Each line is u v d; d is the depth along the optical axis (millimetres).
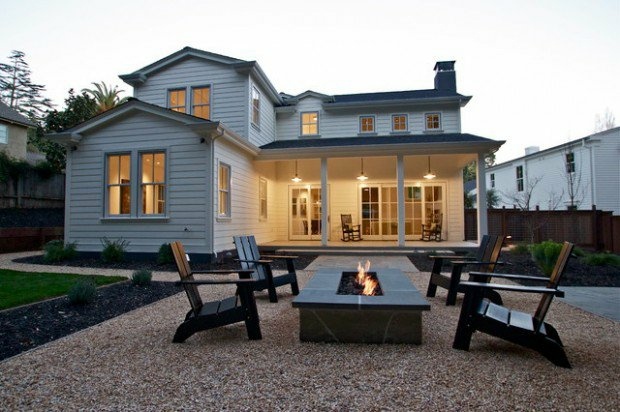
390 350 3031
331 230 14031
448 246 10711
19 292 5230
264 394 2232
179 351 3041
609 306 4730
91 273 7312
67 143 9578
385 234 13734
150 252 9039
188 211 8859
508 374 2537
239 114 11328
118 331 3627
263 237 12727
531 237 12477
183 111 11844
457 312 4371
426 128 13898
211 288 6004
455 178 13477
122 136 9320
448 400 2148
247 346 3158
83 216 9508
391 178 13820
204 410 2043
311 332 3283
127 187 9477
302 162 14305
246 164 11070
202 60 11719
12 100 37250
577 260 9195
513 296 5391
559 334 3539
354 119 14258
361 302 3145
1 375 2561
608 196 16609
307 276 7055
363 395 2213
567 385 2367
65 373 2586
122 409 2066
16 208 14352
